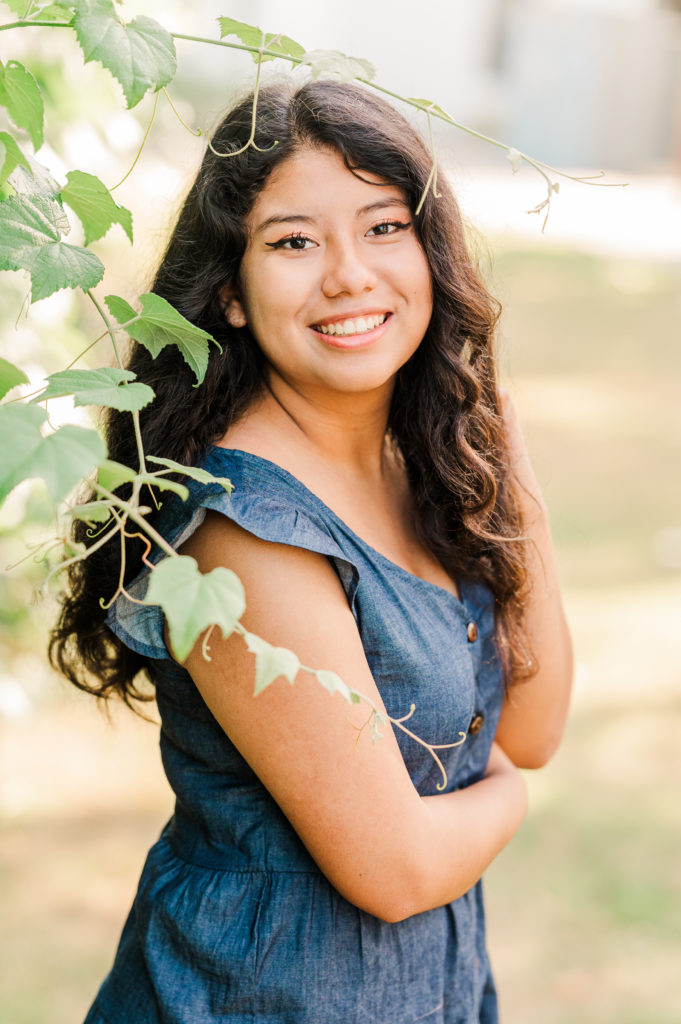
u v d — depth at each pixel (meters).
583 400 8.74
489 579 1.64
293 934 1.45
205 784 1.49
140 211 2.80
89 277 1.17
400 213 1.44
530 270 12.23
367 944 1.46
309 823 1.37
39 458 0.92
